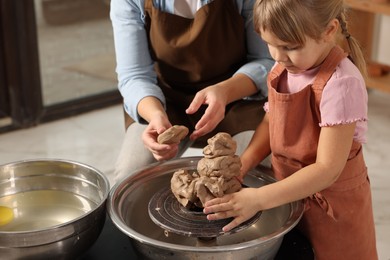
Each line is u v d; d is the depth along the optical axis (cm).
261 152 153
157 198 139
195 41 171
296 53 129
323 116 133
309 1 125
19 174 149
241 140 177
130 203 144
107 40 342
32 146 300
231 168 132
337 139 132
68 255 130
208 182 130
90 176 147
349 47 145
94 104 337
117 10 180
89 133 313
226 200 128
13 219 143
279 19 125
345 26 142
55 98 331
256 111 179
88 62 338
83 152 294
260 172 150
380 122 317
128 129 185
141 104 169
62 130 316
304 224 149
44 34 320
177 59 176
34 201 149
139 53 179
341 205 144
